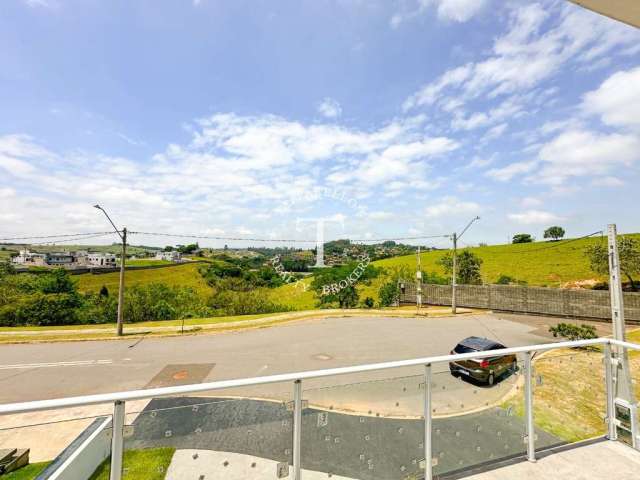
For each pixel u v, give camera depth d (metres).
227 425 2.17
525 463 2.75
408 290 30.36
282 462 2.20
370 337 16.36
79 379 10.39
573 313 22.80
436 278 32.25
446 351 13.81
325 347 14.41
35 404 1.57
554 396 3.08
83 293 27.77
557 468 2.70
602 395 3.27
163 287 28.27
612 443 3.05
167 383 10.03
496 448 2.75
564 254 39.34
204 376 10.66
